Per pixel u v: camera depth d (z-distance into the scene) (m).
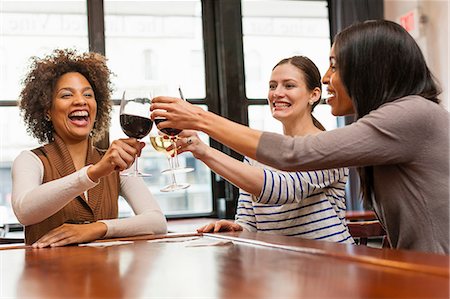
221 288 0.84
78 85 2.11
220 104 4.69
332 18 4.83
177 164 1.80
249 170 1.69
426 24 4.36
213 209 4.66
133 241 1.61
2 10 4.43
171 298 0.80
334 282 0.85
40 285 0.95
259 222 2.00
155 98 1.50
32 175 1.91
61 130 2.08
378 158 1.35
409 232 1.40
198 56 4.76
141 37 4.68
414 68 1.42
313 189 1.77
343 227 1.92
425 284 0.81
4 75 4.37
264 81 4.74
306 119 2.24
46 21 4.49
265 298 0.77
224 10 4.58
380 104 1.42
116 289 0.88
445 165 1.35
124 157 1.63
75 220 1.91
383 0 4.73
